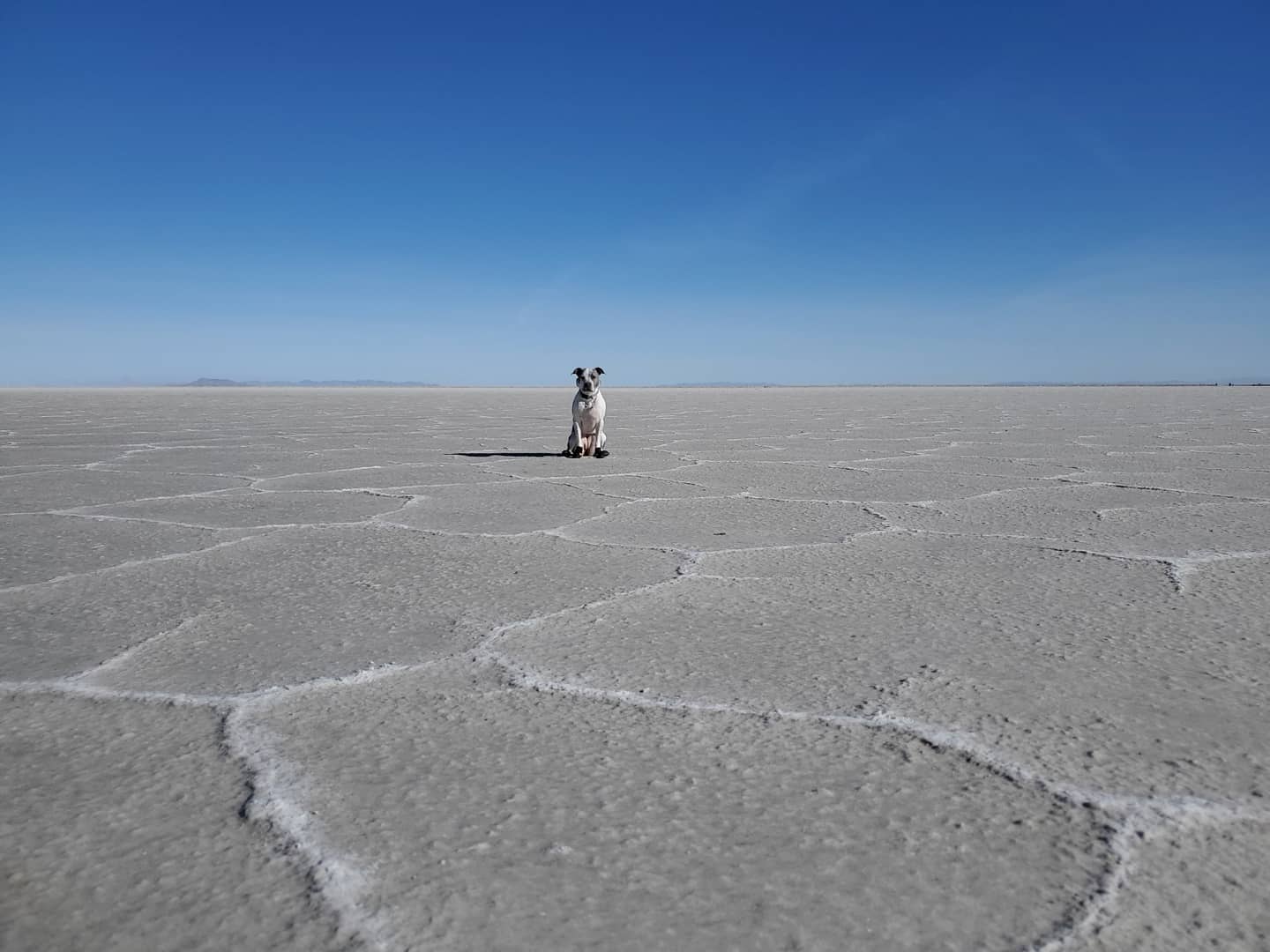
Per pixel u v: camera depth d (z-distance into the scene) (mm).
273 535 4816
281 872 1533
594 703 2340
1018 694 2385
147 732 2158
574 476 7695
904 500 6152
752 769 1936
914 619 3129
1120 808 1751
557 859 1567
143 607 3324
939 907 1426
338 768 1948
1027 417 19406
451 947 1327
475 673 2576
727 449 10805
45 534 4840
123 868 1549
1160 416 19500
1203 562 4047
